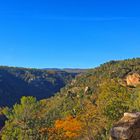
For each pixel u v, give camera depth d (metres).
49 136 72.94
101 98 79.50
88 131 67.94
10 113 84.44
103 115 68.25
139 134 23.47
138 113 24.75
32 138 73.00
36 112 80.50
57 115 109.69
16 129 75.12
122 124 23.95
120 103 69.19
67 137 71.62
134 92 82.94
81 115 76.31
